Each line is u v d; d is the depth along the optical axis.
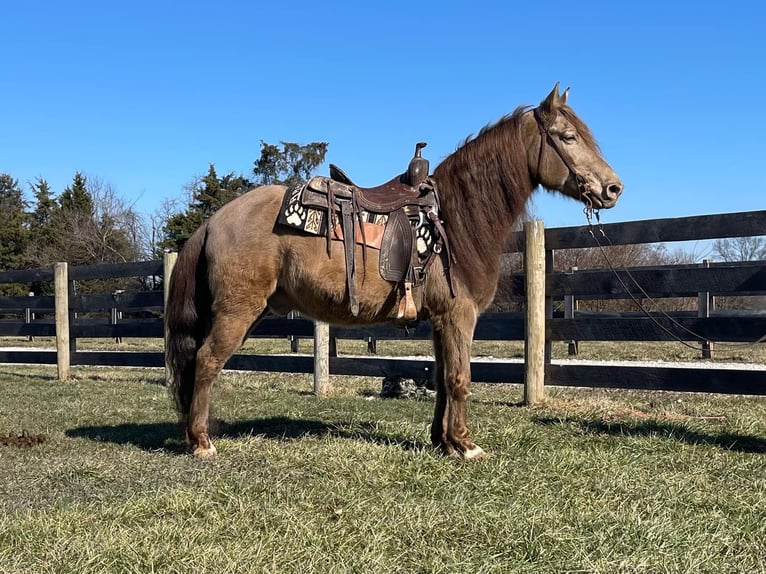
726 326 6.70
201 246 5.23
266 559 3.18
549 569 3.13
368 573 3.04
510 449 5.21
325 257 4.89
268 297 5.11
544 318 7.67
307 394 8.89
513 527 3.55
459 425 5.01
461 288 4.96
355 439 5.59
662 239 7.07
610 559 3.21
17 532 3.45
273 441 5.50
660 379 7.03
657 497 4.07
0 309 12.20
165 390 9.10
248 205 5.06
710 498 4.07
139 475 4.57
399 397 8.44
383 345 17.62
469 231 4.97
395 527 3.55
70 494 4.18
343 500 3.97
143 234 41.66
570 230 7.58
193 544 3.33
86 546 3.26
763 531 3.56
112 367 12.85
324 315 5.08
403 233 4.90
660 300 19.09
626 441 5.48
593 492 4.19
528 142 5.14
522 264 8.17
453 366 4.99
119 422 6.72
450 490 4.20
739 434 5.82
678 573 3.09
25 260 38.50
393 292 4.94
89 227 39.59
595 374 7.41
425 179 5.07
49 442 5.73
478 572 3.07
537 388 7.60
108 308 11.02
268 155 32.88
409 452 4.99
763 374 6.46
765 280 6.58
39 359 11.71
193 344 5.25
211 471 4.64
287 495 4.08
